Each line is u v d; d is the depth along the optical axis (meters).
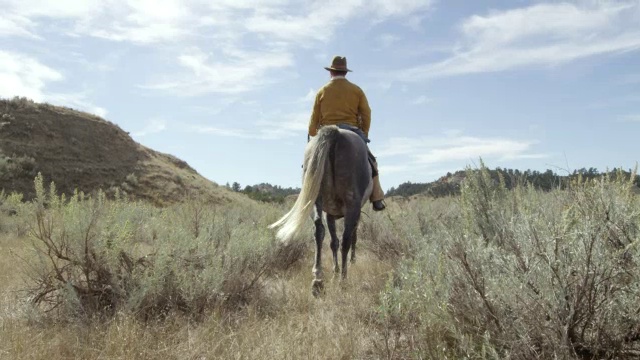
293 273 7.16
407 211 7.89
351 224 6.10
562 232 3.17
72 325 4.26
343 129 6.75
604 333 3.07
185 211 8.09
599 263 2.98
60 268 5.07
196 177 58.81
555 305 3.03
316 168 5.84
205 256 5.37
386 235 7.70
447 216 6.45
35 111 54.28
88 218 4.86
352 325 4.25
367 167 6.43
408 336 3.61
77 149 52.09
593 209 3.47
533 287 3.11
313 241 10.31
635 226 3.42
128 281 4.79
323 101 7.34
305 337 3.98
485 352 3.02
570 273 3.10
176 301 4.86
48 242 5.07
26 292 5.11
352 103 7.29
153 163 55.91
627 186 3.74
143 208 6.50
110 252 4.77
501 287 3.17
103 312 4.59
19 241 9.48
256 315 4.64
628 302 3.03
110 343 3.69
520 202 4.50
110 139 56.53
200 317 4.68
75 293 4.50
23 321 4.38
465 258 3.41
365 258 8.54
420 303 3.41
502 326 3.18
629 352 3.15
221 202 52.53
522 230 3.43
